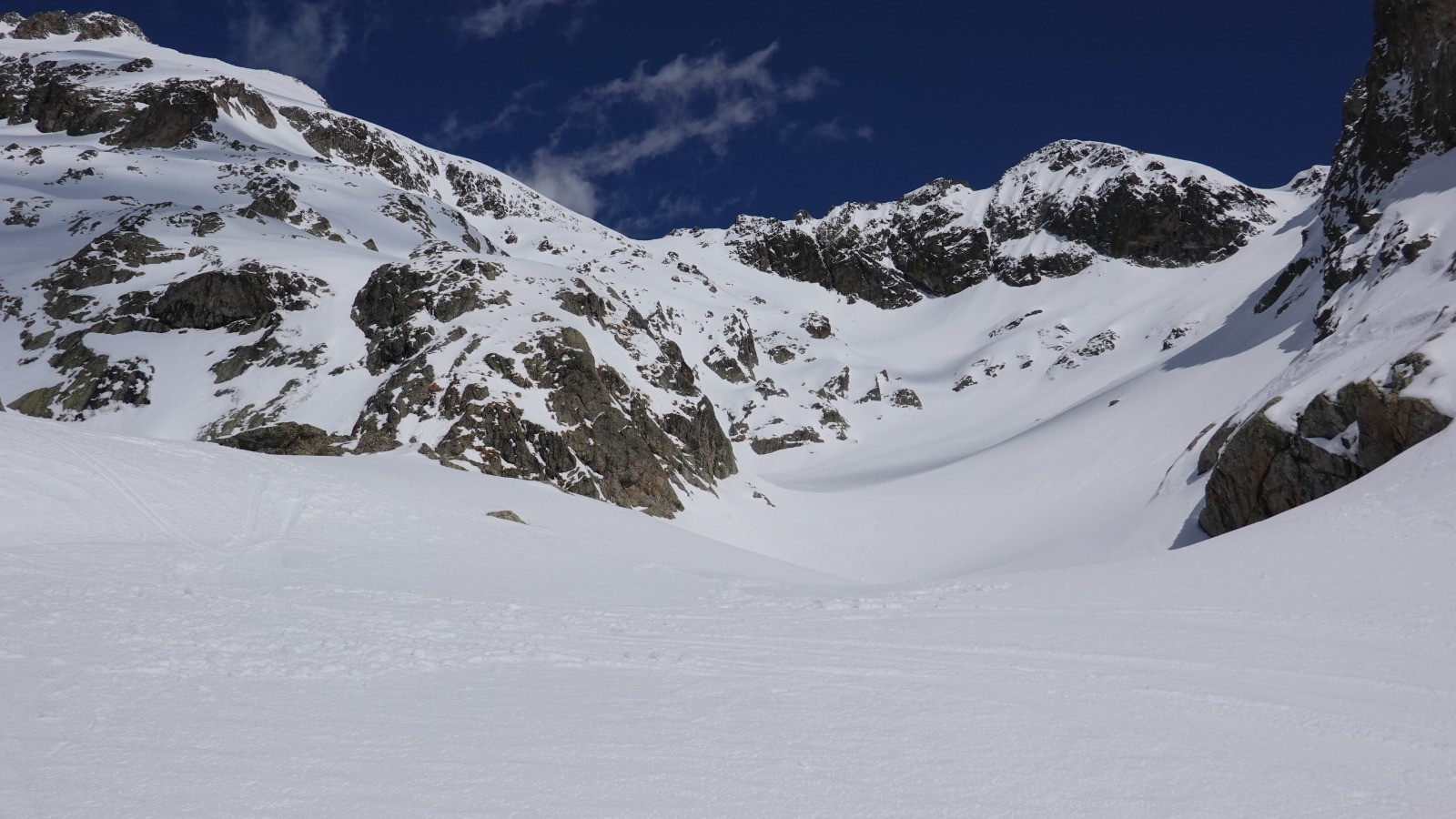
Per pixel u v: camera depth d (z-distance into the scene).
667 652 9.65
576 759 6.12
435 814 5.10
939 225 177.25
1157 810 5.76
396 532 20.78
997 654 9.96
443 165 181.25
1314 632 11.25
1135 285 147.38
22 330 62.97
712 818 5.26
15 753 5.59
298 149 137.50
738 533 52.38
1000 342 136.25
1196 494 33.94
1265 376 55.00
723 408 115.19
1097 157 173.62
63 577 11.84
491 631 10.33
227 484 21.64
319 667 8.11
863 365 129.88
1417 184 52.88
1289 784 6.34
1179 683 8.95
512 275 62.66
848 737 6.87
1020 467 62.38
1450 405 22.39
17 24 181.50
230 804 5.07
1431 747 7.36
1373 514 17.62
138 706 6.65
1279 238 140.38
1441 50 54.50
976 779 6.12
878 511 60.41
